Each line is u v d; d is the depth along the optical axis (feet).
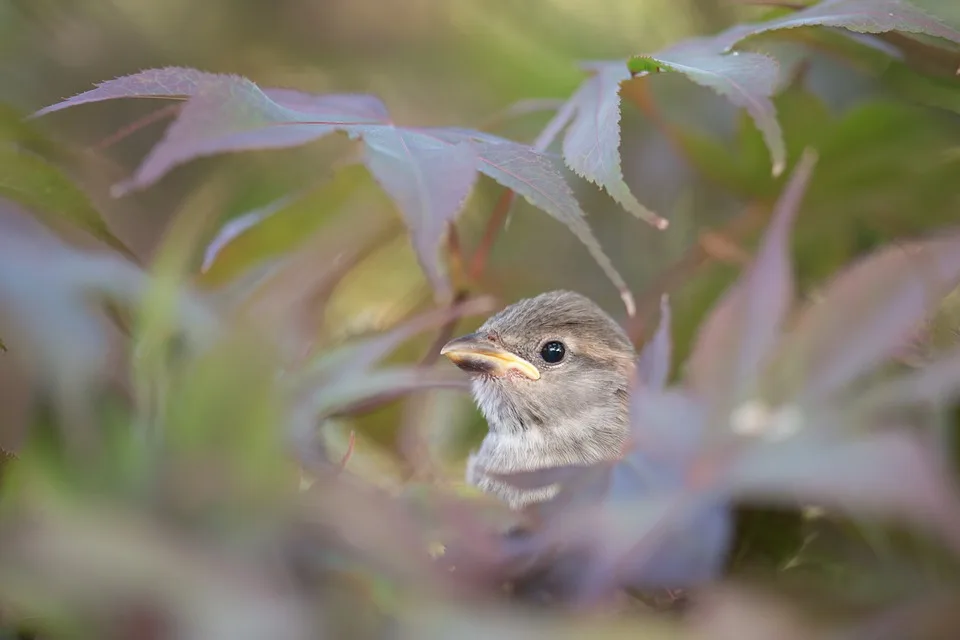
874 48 6.69
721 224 6.89
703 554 4.57
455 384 6.60
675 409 5.01
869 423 4.79
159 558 3.99
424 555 4.44
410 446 6.69
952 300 6.01
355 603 4.22
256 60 7.03
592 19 6.95
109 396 4.90
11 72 6.97
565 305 6.86
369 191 6.68
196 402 4.37
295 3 7.02
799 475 4.42
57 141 6.61
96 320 5.49
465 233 6.93
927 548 4.72
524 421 6.86
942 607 4.41
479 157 6.14
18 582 3.90
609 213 6.93
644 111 6.77
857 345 5.05
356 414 6.61
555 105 6.74
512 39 6.95
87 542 3.97
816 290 6.70
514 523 4.90
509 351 6.85
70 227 6.59
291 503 4.29
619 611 4.51
